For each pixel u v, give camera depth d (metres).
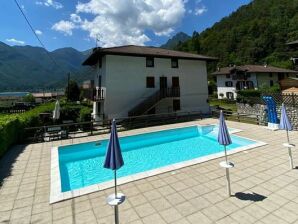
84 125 19.17
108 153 4.14
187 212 5.38
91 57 23.73
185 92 26.77
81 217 5.34
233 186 6.68
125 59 22.77
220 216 5.14
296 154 9.36
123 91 22.64
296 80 24.81
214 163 8.73
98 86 25.53
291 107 14.48
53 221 5.23
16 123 13.31
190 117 23.91
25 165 9.39
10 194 6.74
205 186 6.75
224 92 50.41
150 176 7.66
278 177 7.16
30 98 63.38
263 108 16.88
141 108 22.50
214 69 79.50
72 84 48.59
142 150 13.54
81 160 11.96
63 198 6.29
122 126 19.33
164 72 25.20
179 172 7.94
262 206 5.48
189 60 27.12
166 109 25.48
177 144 14.78
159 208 5.61
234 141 13.35
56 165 9.27
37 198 6.44
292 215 5.05
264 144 11.08
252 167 8.14
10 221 5.30
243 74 44.66
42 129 15.13
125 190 6.69
